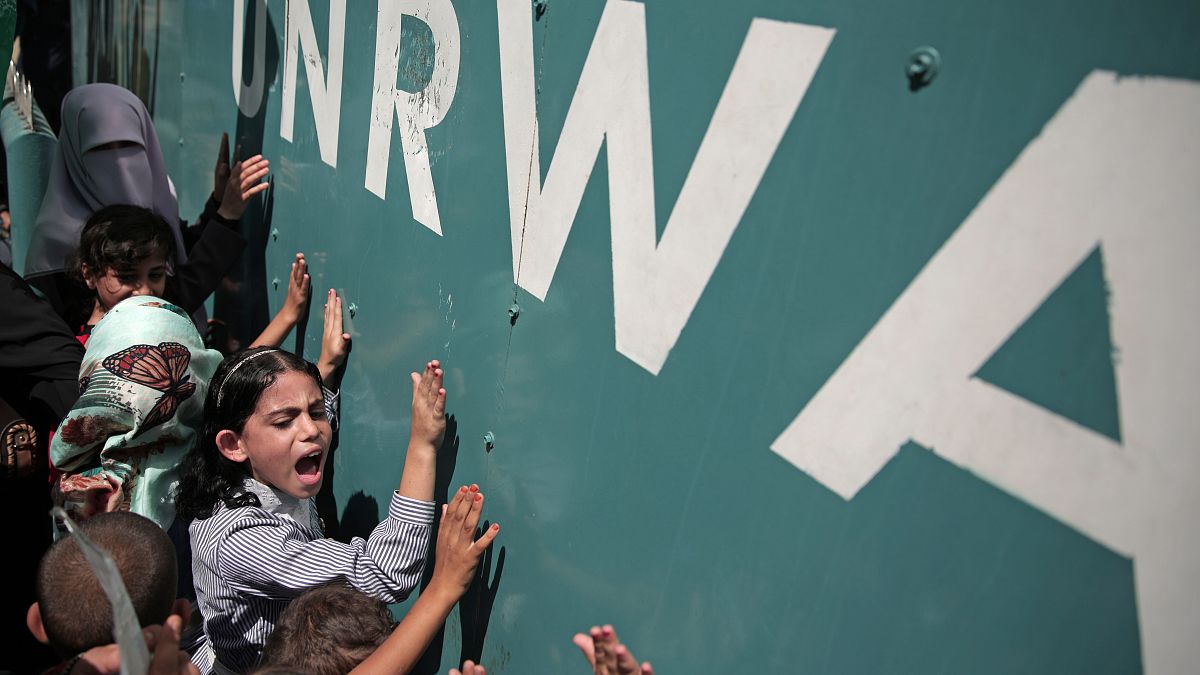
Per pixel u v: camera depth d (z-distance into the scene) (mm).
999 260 690
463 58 1504
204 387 1892
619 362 1126
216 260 2523
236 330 2922
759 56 904
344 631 1399
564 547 1249
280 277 2490
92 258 2043
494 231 1428
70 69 3912
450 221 1565
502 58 1388
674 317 1026
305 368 1688
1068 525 652
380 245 1851
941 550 737
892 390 775
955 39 720
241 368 1636
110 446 1759
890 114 774
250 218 2736
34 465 1977
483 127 1450
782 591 886
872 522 795
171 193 2877
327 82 2092
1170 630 601
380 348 1867
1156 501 605
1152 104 599
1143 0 604
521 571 1363
